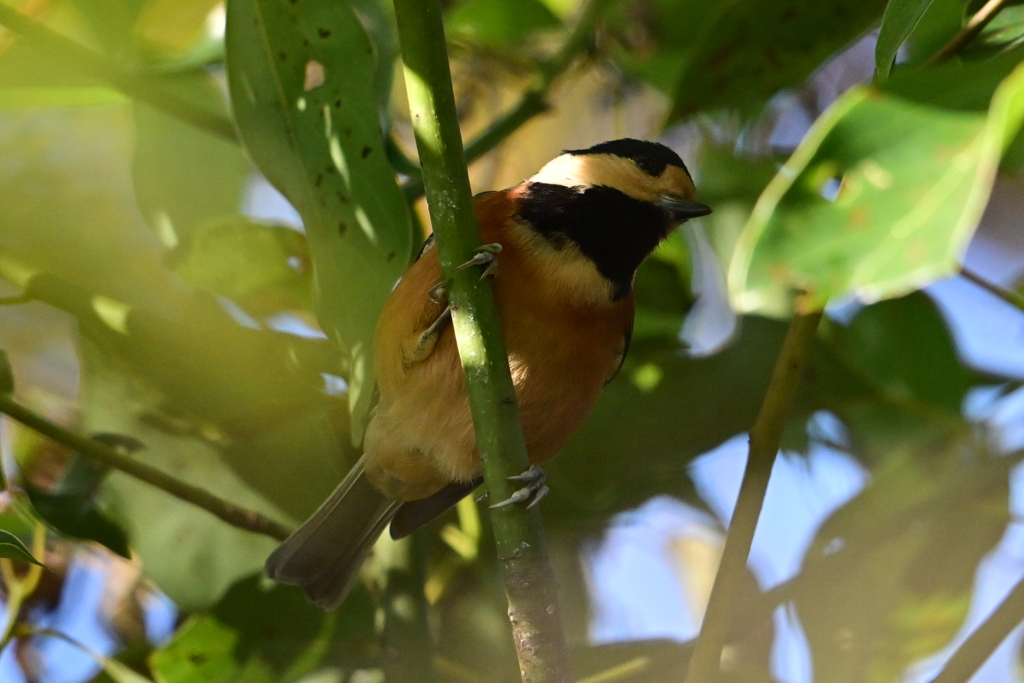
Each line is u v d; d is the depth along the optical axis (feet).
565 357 25.63
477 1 31.68
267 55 21.59
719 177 31.30
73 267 30.01
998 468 26.73
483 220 26.13
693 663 20.33
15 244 30.01
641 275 31.81
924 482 27.40
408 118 34.40
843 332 29.04
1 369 22.97
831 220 13.67
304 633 28.09
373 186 21.08
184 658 27.55
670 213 27.99
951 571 26.35
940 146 13.33
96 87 28.07
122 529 25.75
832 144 13.87
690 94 28.07
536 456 27.17
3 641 23.80
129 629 29.25
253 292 29.07
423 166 19.12
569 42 29.32
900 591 26.30
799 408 29.35
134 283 30.17
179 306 30.09
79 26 29.73
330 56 21.50
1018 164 18.42
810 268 13.57
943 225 12.84
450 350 24.84
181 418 28.12
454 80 32.55
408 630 25.96
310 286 29.01
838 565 25.98
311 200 21.30
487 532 29.78
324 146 21.35
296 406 28.43
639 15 30.45
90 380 27.96
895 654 26.03
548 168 27.89
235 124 22.02
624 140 29.27
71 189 31.04
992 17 20.08
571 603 29.66
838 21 26.58
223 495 27.94
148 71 28.27
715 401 28.89
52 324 36.63
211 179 28.86
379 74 26.09
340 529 28.04
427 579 29.53
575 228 26.58
